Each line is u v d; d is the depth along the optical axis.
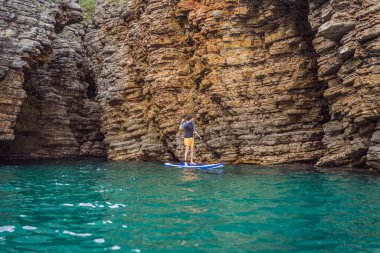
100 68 25.61
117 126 22.58
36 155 23.03
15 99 18.03
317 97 14.82
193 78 18.38
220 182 9.77
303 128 14.75
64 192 8.81
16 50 17.86
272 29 15.44
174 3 18.55
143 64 20.97
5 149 22.03
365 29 10.78
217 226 5.47
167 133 18.86
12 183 10.64
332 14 11.95
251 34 15.87
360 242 4.69
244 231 5.20
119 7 23.95
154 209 6.64
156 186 9.41
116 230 5.38
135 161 20.05
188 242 4.78
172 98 18.73
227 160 15.86
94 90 30.88
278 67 15.14
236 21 15.84
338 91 12.42
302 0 14.52
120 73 22.62
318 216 5.93
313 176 10.53
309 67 14.70
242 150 15.52
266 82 15.40
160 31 19.16
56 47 26.31
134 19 22.95
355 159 11.92
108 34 24.81
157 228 5.43
